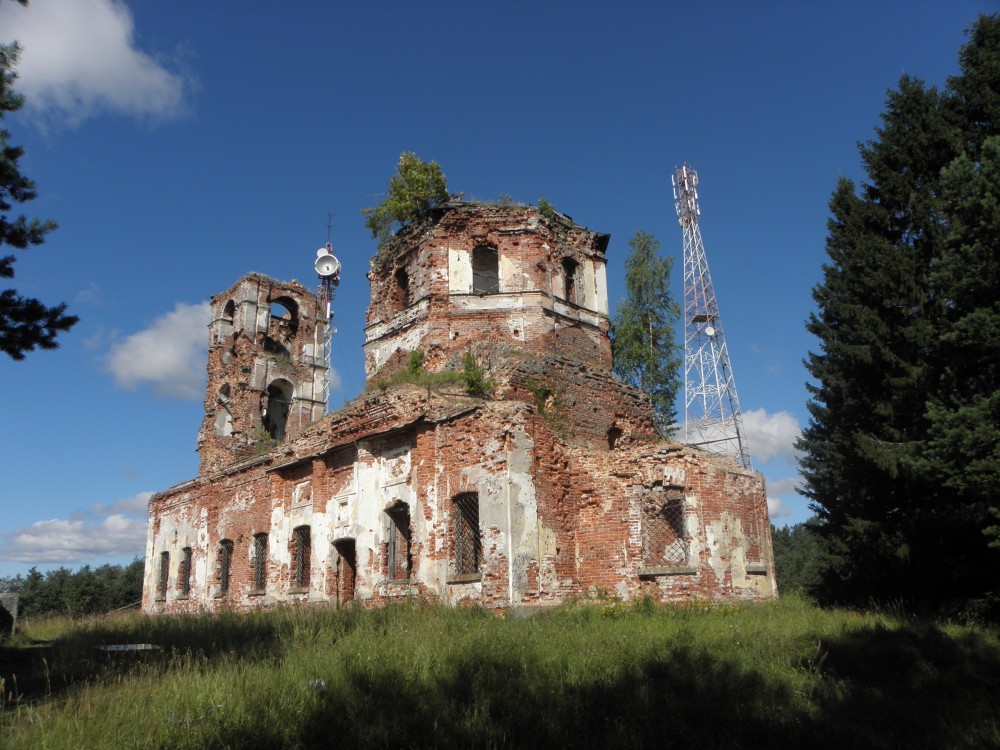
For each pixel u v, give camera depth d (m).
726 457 21.98
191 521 32.91
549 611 17.23
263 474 27.92
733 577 19.77
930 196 22.80
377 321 28.16
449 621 14.67
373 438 21.83
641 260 39.75
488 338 25.27
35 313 13.24
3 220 12.94
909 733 8.45
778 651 11.84
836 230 29.48
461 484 19.23
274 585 25.39
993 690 9.98
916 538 21.72
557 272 26.97
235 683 9.27
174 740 7.40
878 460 21.69
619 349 38.09
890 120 25.58
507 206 26.66
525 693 9.19
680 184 45.25
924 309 22.05
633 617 15.70
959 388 19.97
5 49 12.80
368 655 10.74
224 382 38.09
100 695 8.91
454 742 7.67
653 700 9.11
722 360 41.34
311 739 7.75
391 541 21.08
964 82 22.84
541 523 18.47
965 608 18.12
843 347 24.62
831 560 28.91
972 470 14.79
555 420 22.64
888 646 12.03
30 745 7.10
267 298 39.16
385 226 28.62
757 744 8.24
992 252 15.63
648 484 19.62
